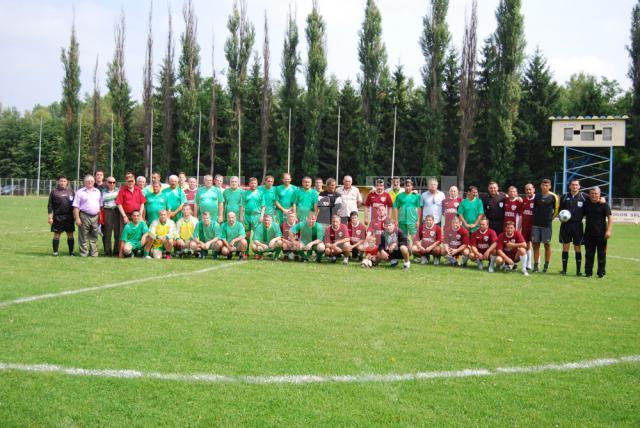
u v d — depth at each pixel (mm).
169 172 59781
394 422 4043
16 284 8859
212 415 4098
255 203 13711
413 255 13617
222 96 60156
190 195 14750
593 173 47875
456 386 4781
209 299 8078
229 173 57156
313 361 5332
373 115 52844
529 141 48594
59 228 12711
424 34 50781
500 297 8898
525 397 4574
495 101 47625
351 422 4031
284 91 56969
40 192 63344
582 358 5633
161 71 60938
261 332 6301
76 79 61562
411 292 9141
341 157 55750
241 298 8219
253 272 10945
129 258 12578
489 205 12672
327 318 7066
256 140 59469
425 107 50906
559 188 48906
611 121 38188
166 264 11766
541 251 17656
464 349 5844
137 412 4121
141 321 6668
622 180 47875
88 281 9328
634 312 7895
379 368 5184
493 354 5695
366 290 9211
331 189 13766
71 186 60625
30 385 4594
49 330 6180
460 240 12875
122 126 61719
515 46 46656
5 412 4082
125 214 12688
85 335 6016
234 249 12836
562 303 8500
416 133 53156
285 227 12914
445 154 53312
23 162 73875
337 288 9320
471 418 4145
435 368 5223
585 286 10305
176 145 59906
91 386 4598
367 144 52562
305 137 54250
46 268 10680
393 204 13758
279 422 4004
